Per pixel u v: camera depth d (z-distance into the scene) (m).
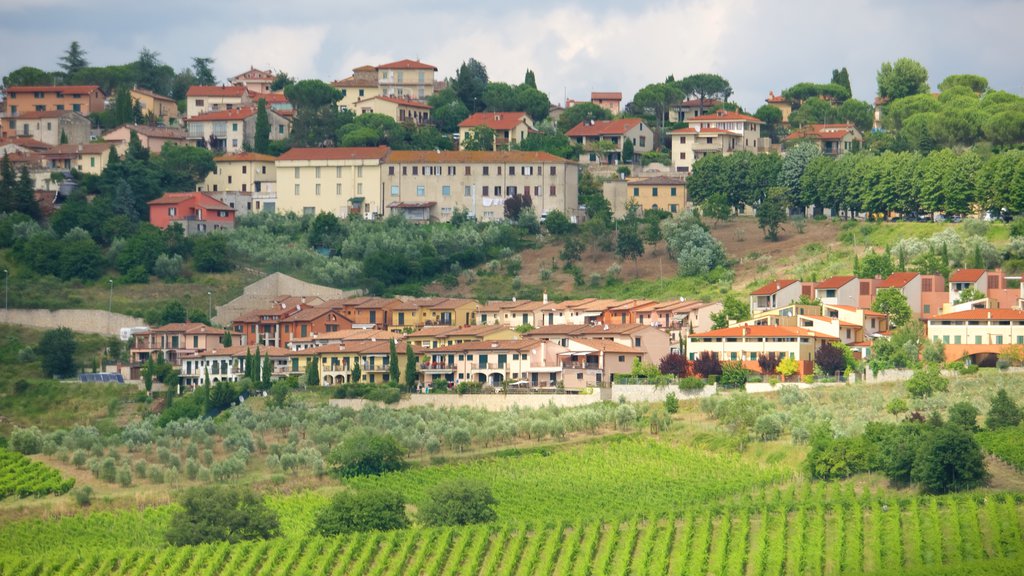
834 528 149.00
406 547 151.25
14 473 188.12
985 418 178.00
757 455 179.75
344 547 153.50
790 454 176.62
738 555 143.88
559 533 150.88
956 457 155.50
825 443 167.88
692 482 170.38
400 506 162.25
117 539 163.50
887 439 164.50
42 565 153.50
